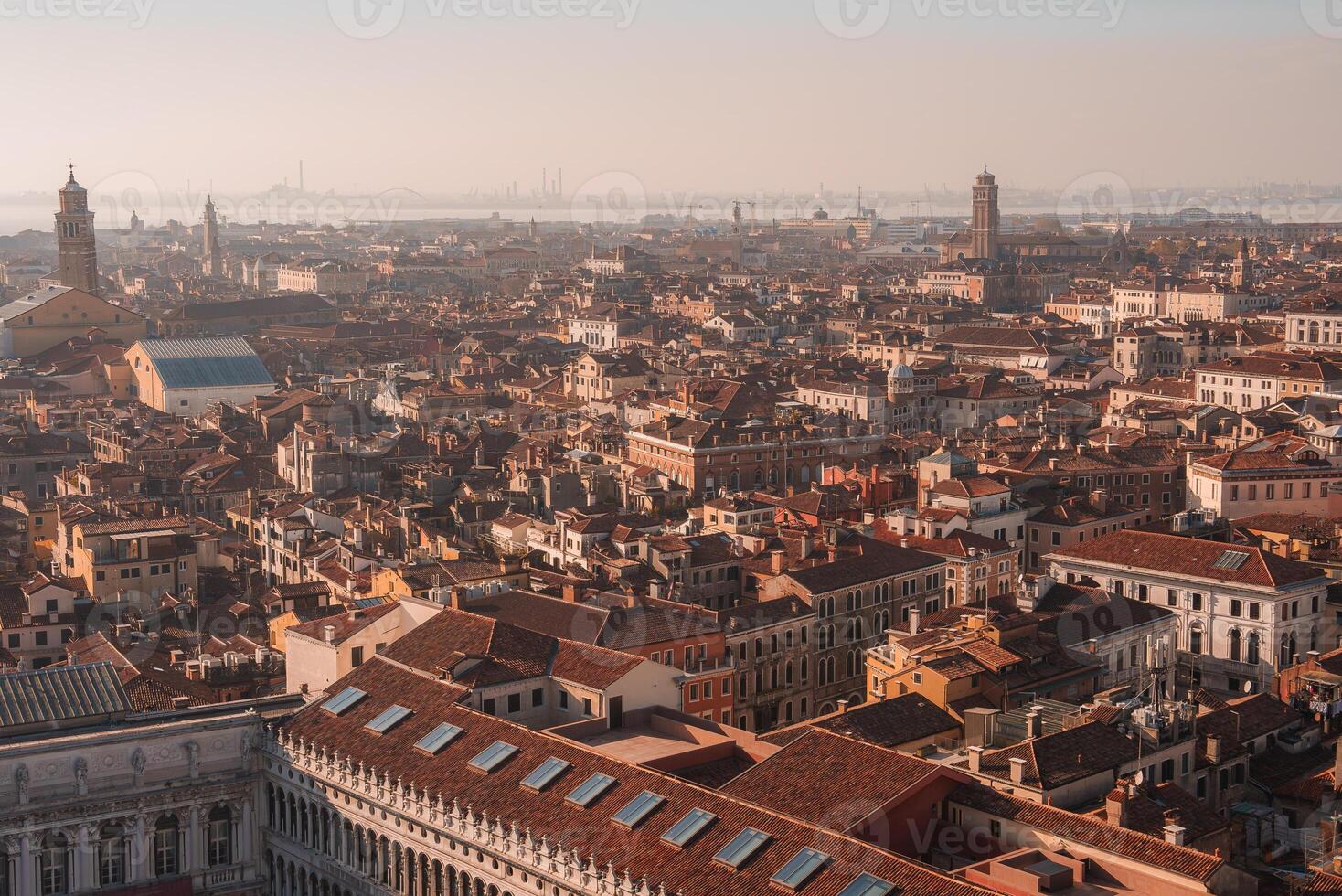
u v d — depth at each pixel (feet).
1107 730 439.63
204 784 455.63
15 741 444.55
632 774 392.68
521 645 488.44
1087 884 346.74
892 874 333.01
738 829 361.30
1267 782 464.65
